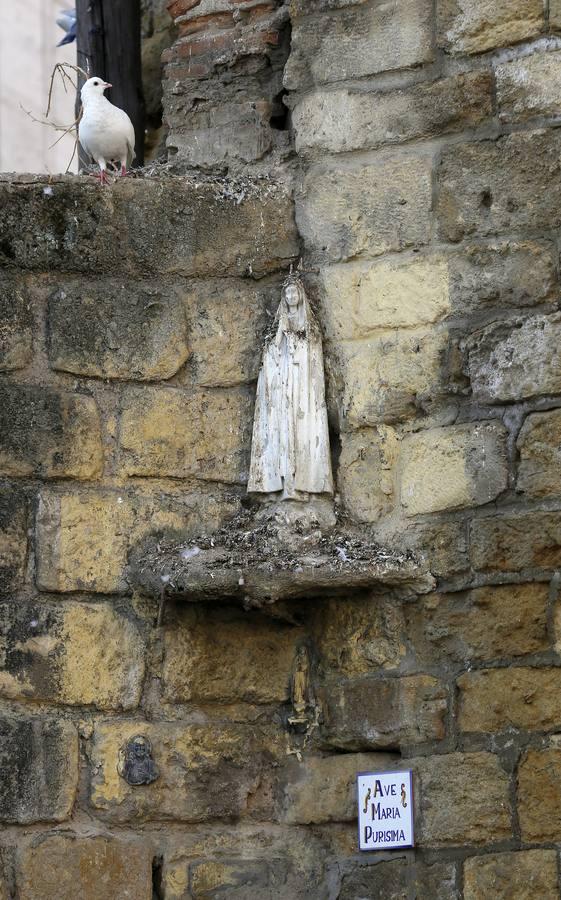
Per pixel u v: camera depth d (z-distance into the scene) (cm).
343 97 1198
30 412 1138
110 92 1435
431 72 1175
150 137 1477
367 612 1130
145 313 1173
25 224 1164
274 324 1187
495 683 1083
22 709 1105
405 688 1108
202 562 1122
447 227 1150
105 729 1117
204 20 1290
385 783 1104
